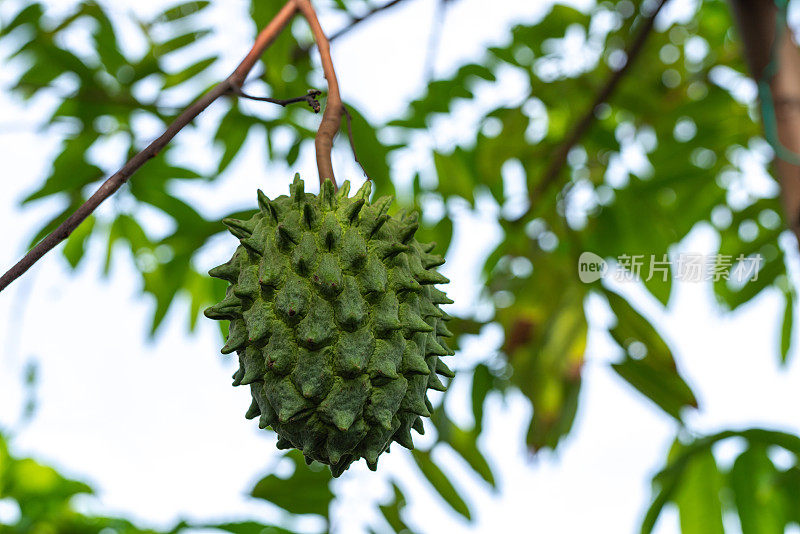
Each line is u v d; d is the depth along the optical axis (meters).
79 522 3.86
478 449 2.74
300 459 2.58
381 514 2.60
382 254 1.47
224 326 2.73
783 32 2.18
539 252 3.05
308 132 3.09
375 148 2.91
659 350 2.56
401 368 1.45
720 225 3.61
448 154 3.24
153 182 3.00
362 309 1.42
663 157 3.38
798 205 2.09
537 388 2.71
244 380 1.43
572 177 3.35
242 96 1.58
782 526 2.42
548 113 3.71
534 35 3.52
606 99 3.06
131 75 2.87
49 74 2.90
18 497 3.89
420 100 3.38
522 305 2.84
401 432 1.54
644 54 3.51
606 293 2.65
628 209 3.22
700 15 3.71
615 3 3.49
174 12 2.95
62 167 2.91
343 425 1.37
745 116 3.29
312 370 1.39
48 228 2.93
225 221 1.58
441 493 2.61
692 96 3.57
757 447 2.41
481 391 2.90
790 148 2.11
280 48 2.65
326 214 1.48
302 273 1.42
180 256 3.05
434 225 3.24
